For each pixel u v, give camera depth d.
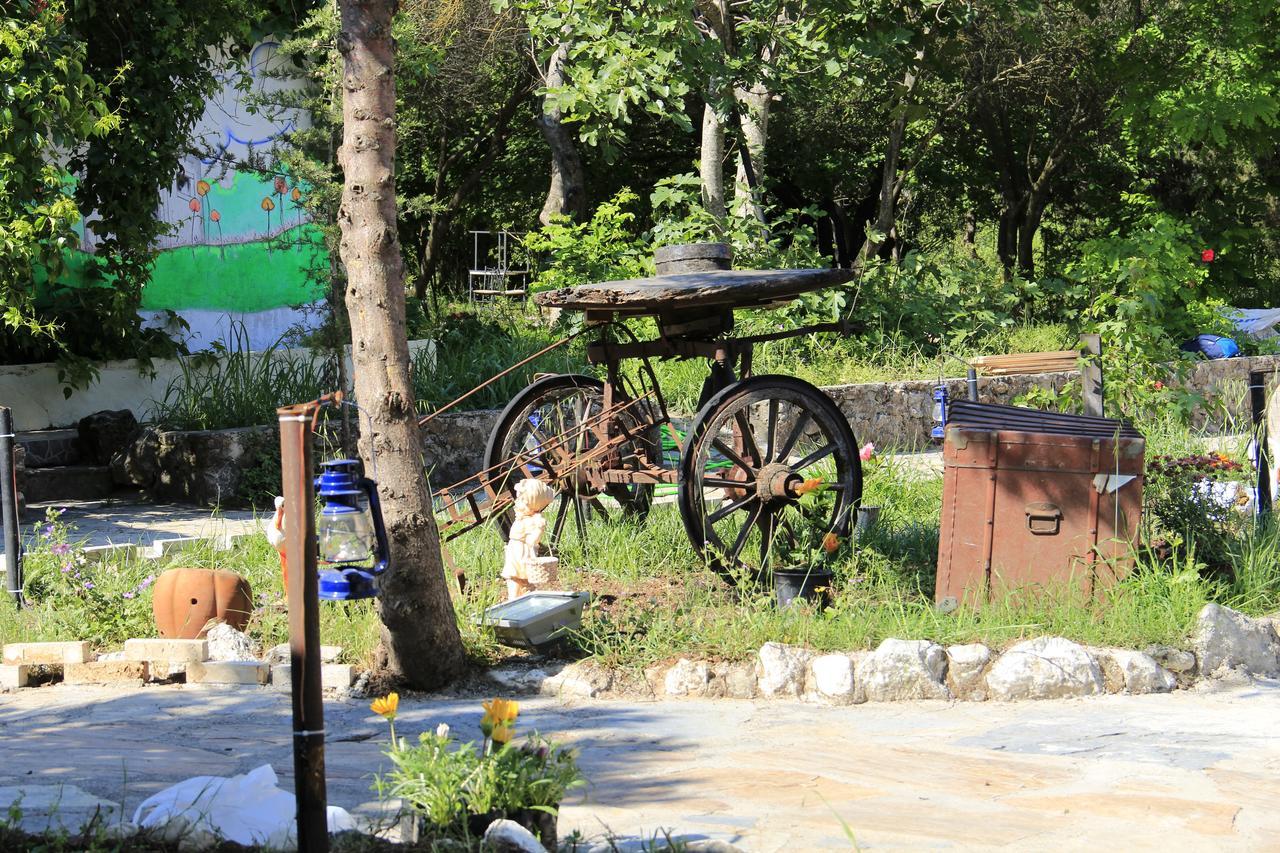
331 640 7.98
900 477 12.13
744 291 8.69
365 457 7.17
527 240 19.25
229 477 13.47
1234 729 6.57
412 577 7.21
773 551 9.00
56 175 12.36
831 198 33.59
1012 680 7.35
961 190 34.31
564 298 9.05
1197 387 19.03
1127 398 12.77
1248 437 12.52
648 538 9.95
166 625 8.23
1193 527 9.21
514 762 4.20
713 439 8.80
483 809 4.08
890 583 8.66
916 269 19.47
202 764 5.57
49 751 5.82
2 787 4.94
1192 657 7.67
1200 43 22.78
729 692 7.40
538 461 9.74
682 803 5.11
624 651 7.67
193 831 3.98
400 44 19.38
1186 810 5.06
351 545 4.41
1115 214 31.83
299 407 3.80
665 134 30.30
